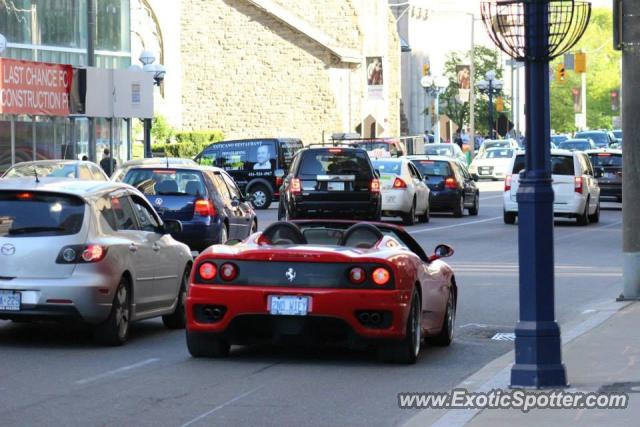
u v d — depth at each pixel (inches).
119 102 2233.0
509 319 981.2
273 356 780.0
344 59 4099.4
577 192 2090.3
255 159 2647.6
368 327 721.0
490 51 6190.9
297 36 4121.6
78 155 2672.2
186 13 4136.3
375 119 4192.9
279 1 4416.8
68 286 783.1
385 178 2107.5
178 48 4072.3
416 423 570.3
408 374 717.3
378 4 4579.2
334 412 601.9
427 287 782.5
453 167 2361.0
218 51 4138.8
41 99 2058.3
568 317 984.9
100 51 3011.8
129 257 826.2
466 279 1263.5
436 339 834.2
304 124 4131.4
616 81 7716.5
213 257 740.0
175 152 3548.2
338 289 717.9
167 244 896.9
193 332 747.4
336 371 724.0
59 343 834.2
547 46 600.7
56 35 2849.4
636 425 542.3
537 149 606.9
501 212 2554.1
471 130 4520.2
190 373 711.7
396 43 4798.2
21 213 802.2
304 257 723.4
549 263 616.7
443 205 2338.8
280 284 723.4
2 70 1951.3
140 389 660.1
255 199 2642.7
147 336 879.1
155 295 873.5
